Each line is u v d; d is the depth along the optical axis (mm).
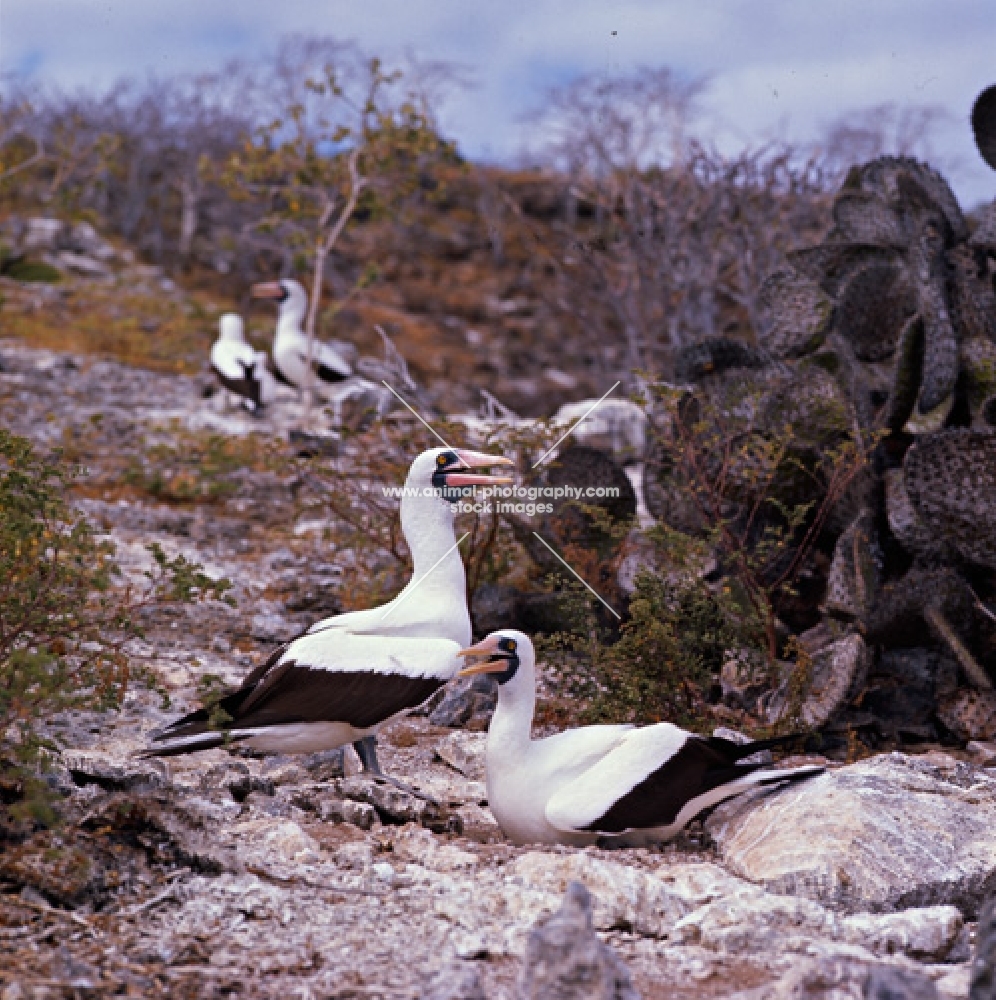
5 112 38750
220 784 7301
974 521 9414
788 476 10562
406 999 4863
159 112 51219
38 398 20672
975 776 8023
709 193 21125
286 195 21125
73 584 8016
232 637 10883
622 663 9117
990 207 10797
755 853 6480
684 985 5145
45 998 4703
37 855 5719
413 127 20250
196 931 5375
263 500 16078
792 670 9586
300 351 20672
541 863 5977
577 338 46969
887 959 5473
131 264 42969
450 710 9328
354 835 6734
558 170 29422
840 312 11703
